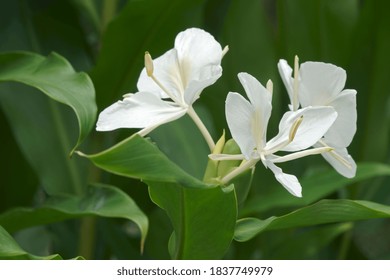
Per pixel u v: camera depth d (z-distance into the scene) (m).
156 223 1.18
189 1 1.05
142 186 1.18
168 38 1.07
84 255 1.13
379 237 2.12
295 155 0.79
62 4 1.17
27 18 1.16
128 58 1.07
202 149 1.16
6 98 1.11
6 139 1.21
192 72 0.83
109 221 1.15
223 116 1.20
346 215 0.80
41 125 1.12
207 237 0.81
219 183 0.81
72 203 0.96
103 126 0.81
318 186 1.05
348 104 0.82
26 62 0.93
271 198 1.07
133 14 1.03
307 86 0.82
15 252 0.80
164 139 1.15
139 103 0.82
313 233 1.14
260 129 0.79
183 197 0.79
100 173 1.12
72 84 0.88
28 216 0.97
